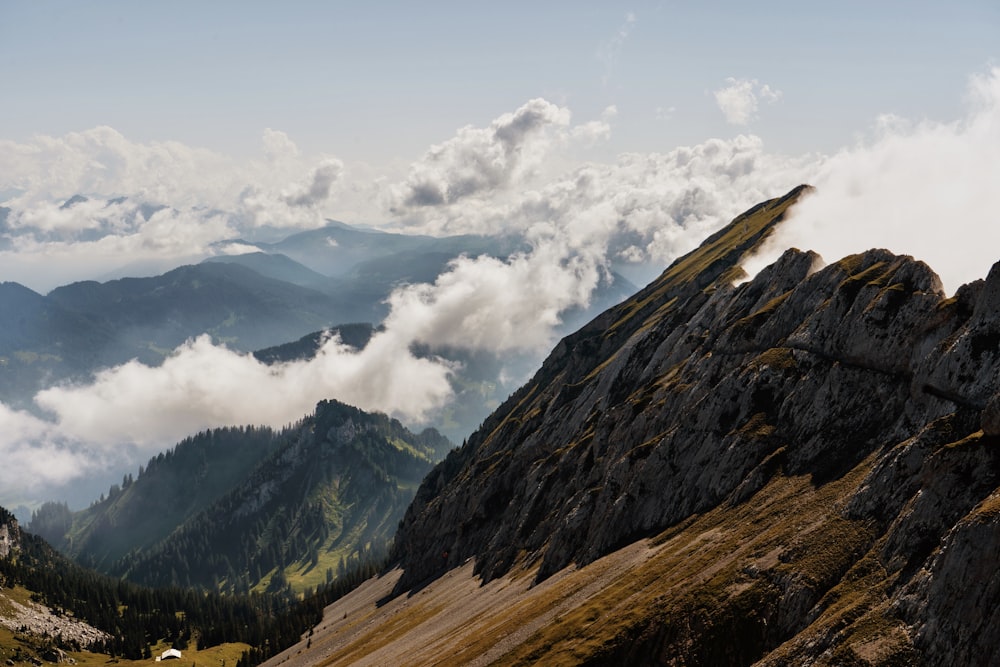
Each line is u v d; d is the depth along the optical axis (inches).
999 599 2923.2
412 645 6786.4
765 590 3971.5
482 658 5093.5
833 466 4734.3
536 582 6555.1
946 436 3922.2
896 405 4763.8
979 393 4052.7
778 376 5693.9
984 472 3501.5
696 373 6943.9
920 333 4832.7
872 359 5103.3
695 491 5600.4
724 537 4741.6
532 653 4731.8
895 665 3048.7
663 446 6067.9
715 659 3907.5
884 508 3954.2
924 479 3673.7
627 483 6333.7
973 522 3112.7
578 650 4448.8
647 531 5748.0
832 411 5113.2
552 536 6815.9
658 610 4350.4
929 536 3489.2
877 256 5807.1
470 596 7746.1
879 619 3277.6
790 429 5300.2
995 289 4276.6
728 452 5497.1
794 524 4347.9
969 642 2930.6
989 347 4158.5
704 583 4313.5
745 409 5728.3
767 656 3538.4
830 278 6092.5
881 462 4151.1
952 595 3056.1
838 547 3937.0
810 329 5772.6
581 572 5674.2
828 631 3383.4
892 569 3521.2
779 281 7116.1
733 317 7381.9
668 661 4069.9
